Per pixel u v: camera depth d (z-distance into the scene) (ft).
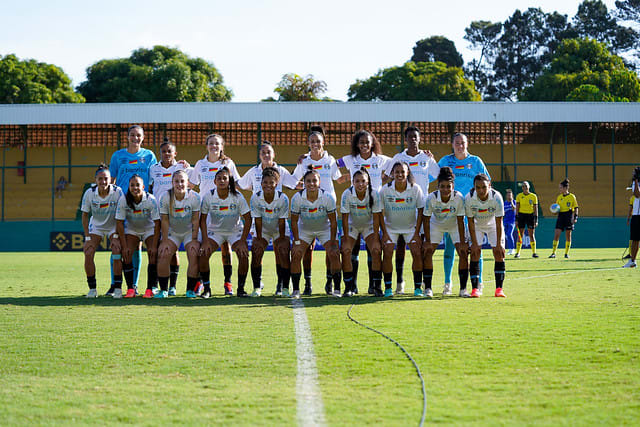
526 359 12.47
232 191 24.22
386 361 12.38
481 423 8.88
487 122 97.35
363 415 9.22
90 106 91.45
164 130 103.55
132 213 24.17
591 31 206.90
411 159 26.07
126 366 12.21
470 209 23.02
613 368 11.77
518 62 209.15
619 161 108.88
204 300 22.75
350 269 23.99
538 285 27.40
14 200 107.86
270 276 35.27
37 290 27.43
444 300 21.98
